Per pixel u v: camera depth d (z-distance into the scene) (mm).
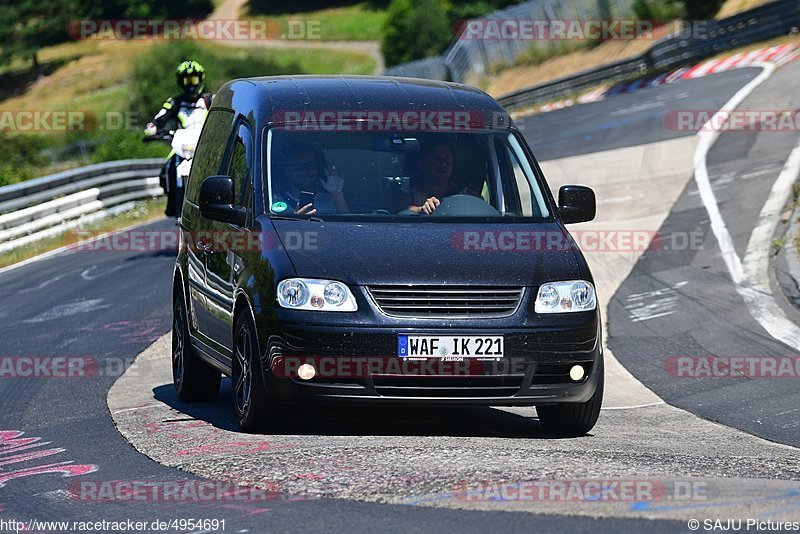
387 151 24141
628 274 47031
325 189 23438
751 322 37500
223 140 26250
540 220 23703
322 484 17125
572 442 21688
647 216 59125
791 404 27203
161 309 42750
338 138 24156
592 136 93125
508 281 21500
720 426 25141
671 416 26328
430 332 20891
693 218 56781
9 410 26969
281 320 20969
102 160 104625
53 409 26844
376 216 23078
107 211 75625
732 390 29125
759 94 95625
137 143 105188
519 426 24266
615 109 109000
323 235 22141
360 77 26859
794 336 35281
